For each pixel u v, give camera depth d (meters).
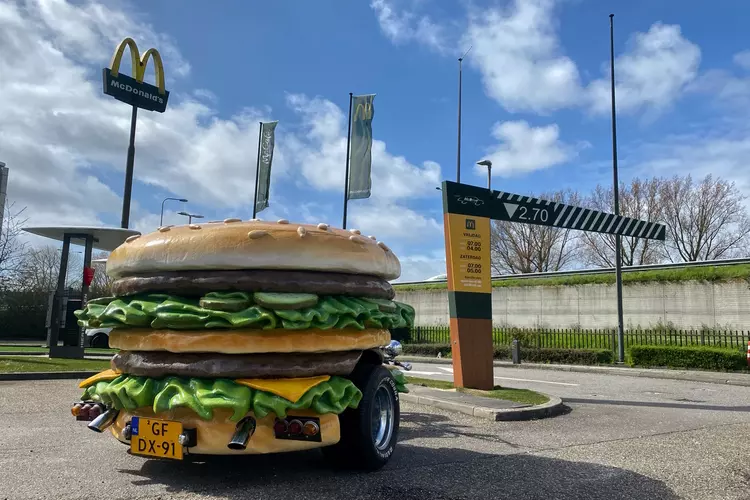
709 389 13.95
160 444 4.46
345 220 20.78
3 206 27.33
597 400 11.66
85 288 18.02
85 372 13.34
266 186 22.69
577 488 5.03
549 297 28.62
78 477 4.92
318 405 4.55
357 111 20.19
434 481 5.11
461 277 12.07
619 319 20.88
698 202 41.69
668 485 5.23
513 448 6.77
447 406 9.91
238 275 4.63
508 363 21.53
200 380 4.46
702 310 23.03
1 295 38.22
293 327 4.54
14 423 7.52
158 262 4.76
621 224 16.09
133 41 20.47
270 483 4.85
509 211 13.28
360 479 5.07
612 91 23.09
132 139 20.48
